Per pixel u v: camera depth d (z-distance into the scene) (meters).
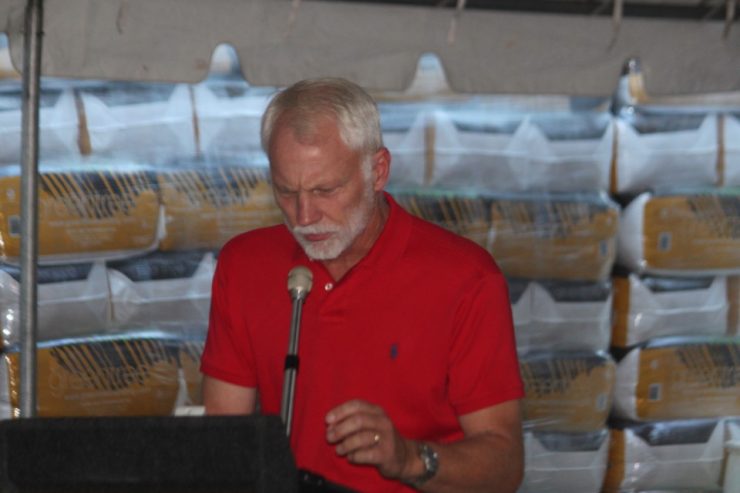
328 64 4.67
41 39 4.29
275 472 2.10
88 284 5.27
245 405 3.62
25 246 4.24
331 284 3.45
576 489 5.80
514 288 5.62
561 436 5.76
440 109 5.51
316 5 4.65
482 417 3.36
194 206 5.32
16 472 2.15
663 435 5.84
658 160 5.70
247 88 5.38
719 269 5.79
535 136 5.60
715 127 5.76
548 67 4.80
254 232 3.69
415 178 5.51
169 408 5.38
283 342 3.46
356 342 3.39
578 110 5.66
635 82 5.68
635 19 4.85
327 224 3.15
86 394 5.29
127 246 5.29
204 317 5.43
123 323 5.36
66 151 5.20
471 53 4.75
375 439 2.74
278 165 3.14
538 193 5.64
